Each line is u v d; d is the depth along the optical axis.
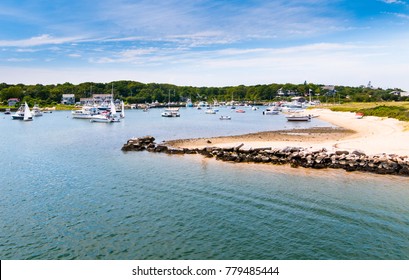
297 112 162.88
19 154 55.69
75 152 57.19
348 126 94.94
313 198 30.91
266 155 47.69
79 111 145.50
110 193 33.47
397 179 36.75
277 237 23.38
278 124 105.50
